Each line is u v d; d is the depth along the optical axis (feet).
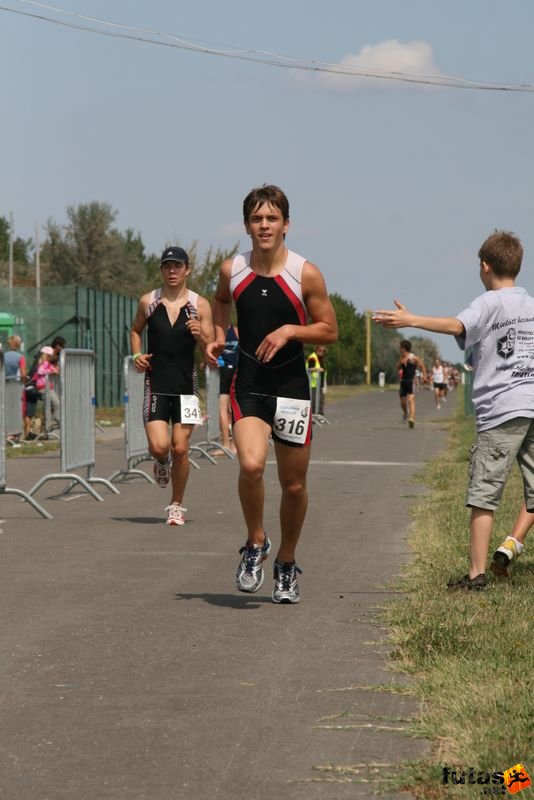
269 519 72.69
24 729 30.30
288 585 46.32
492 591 46.26
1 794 25.70
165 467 70.69
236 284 44.11
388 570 53.83
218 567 55.52
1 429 74.18
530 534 60.64
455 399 443.32
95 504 81.46
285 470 44.96
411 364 202.28
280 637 40.42
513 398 47.06
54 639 40.34
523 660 35.37
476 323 46.96
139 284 634.84
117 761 27.76
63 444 81.71
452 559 53.88
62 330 263.08
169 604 46.37
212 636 40.65
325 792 25.58
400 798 25.09
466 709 30.35
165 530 68.28
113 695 33.40
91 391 87.86
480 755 26.81
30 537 65.51
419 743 28.68
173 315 70.28
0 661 37.37
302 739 29.17
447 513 71.31
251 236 43.68
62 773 26.99
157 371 69.82
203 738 29.40
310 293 43.65
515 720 29.25
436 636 37.93
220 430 126.93
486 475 47.29
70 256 626.64
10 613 44.75
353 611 44.70
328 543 62.44
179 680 34.91
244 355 44.42
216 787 26.02
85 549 61.05
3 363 73.87
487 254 47.98
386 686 33.68
